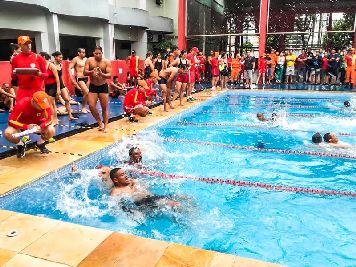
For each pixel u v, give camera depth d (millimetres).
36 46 15648
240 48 22469
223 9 22109
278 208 4008
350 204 4125
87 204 3941
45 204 3920
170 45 22000
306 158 5867
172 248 2672
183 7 17797
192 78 12898
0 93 8734
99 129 7051
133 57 13719
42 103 4816
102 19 17688
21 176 4363
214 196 4305
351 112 10375
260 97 13641
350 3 19453
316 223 3656
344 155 6020
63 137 6414
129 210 3803
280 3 20781
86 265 2463
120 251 2639
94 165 5316
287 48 21578
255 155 6020
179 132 7727
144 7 21375
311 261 2977
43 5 14195
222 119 9305
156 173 5027
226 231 3463
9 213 3320
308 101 12570
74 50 20297
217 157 5871
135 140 6547
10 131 4863
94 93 6672
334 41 22141
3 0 12766
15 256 2578
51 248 2688
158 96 12391
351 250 3146
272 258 3025
